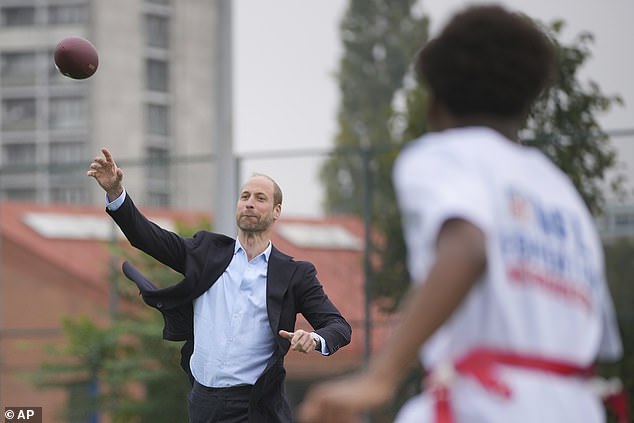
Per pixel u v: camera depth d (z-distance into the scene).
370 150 20.45
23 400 23.67
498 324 3.86
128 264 9.53
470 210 3.62
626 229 17.83
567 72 19.33
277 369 9.32
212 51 52.94
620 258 17.80
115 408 21.39
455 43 4.04
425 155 3.89
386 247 20.16
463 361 3.89
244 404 9.37
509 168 3.96
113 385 21.42
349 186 21.80
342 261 20.56
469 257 3.56
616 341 4.29
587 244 4.16
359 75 65.44
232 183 19.81
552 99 19.41
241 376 9.35
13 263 25.00
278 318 9.35
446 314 3.55
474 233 3.59
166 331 9.63
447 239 3.61
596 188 18.02
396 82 65.38
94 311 23.66
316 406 3.61
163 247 9.29
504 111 4.07
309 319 9.54
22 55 51.75
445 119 4.13
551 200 4.09
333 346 9.25
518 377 3.87
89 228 24.61
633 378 17.23
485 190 3.80
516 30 4.04
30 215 25.44
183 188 29.31
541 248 3.97
